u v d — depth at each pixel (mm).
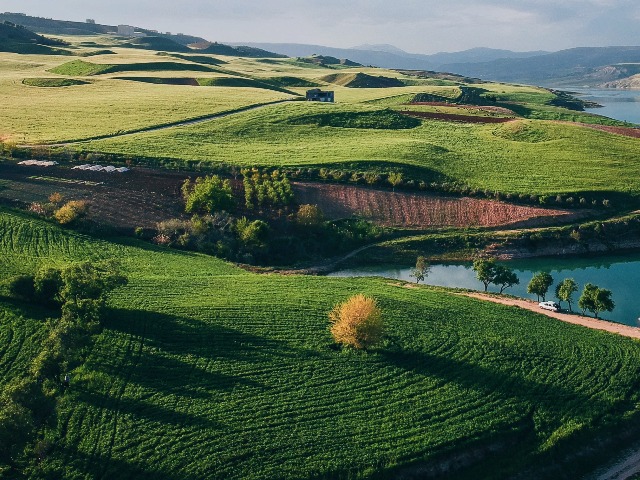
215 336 51344
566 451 41438
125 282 56969
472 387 46531
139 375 45500
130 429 39906
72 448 38188
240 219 85188
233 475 36812
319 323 55000
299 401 43625
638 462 41375
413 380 47000
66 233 74875
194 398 43312
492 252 84125
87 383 44125
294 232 85250
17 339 47906
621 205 94688
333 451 39188
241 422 41125
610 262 83188
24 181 93000
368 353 50344
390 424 41875
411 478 38219
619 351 52812
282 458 38312
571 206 93625
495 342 53250
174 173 100812
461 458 39906
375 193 97500
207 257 75812
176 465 37219
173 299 58250
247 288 63156
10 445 35094
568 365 50219
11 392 38062
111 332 50625
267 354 49250
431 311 59438
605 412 44750
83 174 97812
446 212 92750
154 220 83500
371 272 79312
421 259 74875
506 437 41844
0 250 66750
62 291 51969
